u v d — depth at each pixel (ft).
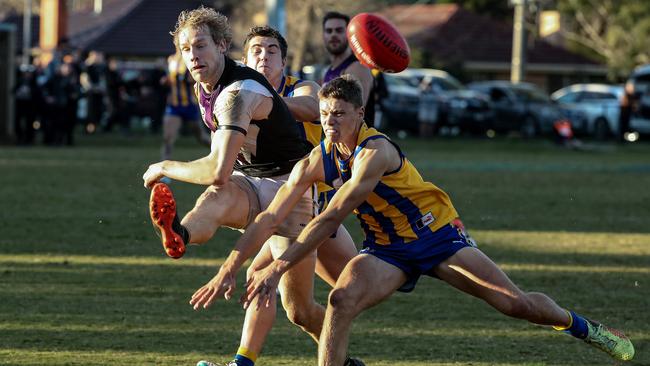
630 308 98.99
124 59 583.58
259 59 78.18
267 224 65.87
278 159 71.05
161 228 63.57
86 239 134.21
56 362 75.82
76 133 367.04
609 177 248.11
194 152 286.66
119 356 78.13
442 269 66.64
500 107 429.79
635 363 79.20
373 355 80.28
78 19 648.38
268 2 226.79
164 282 107.65
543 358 80.23
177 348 81.05
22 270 112.37
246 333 69.97
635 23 646.74
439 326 90.63
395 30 95.45
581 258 127.95
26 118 304.50
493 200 190.90
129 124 367.45
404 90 416.87
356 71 119.34
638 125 437.17
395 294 104.37
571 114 438.40
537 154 333.01
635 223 162.30
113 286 104.99
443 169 261.03
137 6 589.73
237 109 66.64
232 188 69.67
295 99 76.02
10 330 85.71
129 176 218.18
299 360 78.54
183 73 195.21
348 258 73.67
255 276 63.46
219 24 67.92
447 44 642.22
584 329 70.49
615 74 651.25
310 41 541.75
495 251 131.95
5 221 148.36
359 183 63.57
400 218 66.03
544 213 172.86
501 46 653.71
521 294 66.80
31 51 555.28
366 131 64.95
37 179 208.03
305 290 71.92
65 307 94.84
